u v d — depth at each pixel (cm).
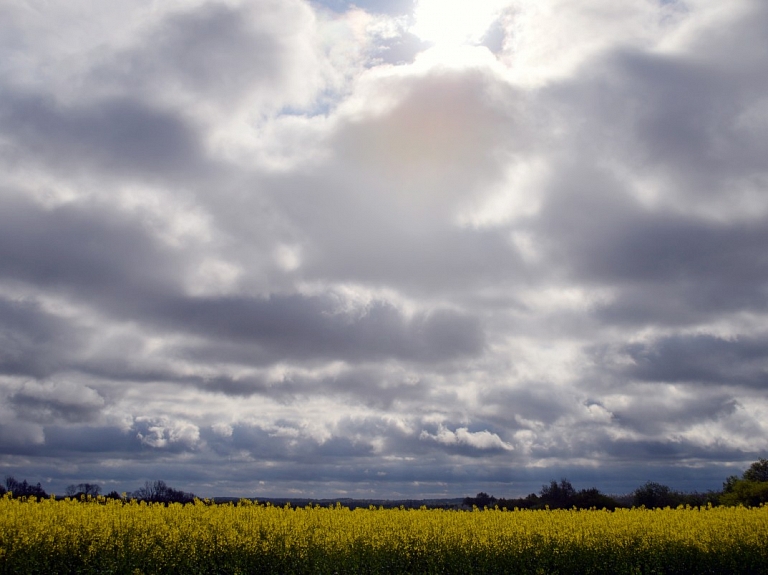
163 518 2058
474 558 2111
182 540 1927
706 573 2267
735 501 5950
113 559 1789
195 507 2252
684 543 2316
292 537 2033
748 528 2484
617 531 2381
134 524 1981
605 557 2219
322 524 2180
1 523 1778
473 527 2305
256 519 2141
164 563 1811
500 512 2662
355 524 2220
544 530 2322
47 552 1748
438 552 2094
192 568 1831
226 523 2055
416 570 2033
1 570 1662
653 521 2588
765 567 2283
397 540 2103
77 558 1783
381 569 2000
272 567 1909
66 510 2000
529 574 2106
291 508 2377
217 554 1914
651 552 2259
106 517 1995
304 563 1923
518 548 2180
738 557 2297
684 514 2820
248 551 1923
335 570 1939
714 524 2553
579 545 2231
